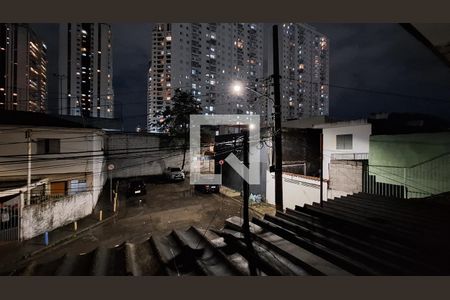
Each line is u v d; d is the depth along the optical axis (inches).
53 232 598.5
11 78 3282.5
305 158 857.5
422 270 166.9
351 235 229.5
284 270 171.0
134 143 1320.1
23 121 768.9
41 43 3996.1
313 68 4581.7
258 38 4315.9
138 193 952.9
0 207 547.8
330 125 847.1
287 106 4183.1
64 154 775.7
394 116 837.8
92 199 775.7
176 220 688.4
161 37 3644.2
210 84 3806.6
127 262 190.4
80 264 201.8
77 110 4131.4
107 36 4483.3
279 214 289.9
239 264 185.8
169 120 1542.8
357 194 419.8
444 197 377.1
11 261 456.1
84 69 4247.0
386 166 511.8
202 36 3710.6
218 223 660.1
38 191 695.1
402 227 247.4
